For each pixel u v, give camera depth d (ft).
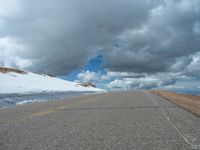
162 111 45.60
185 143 21.34
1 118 40.14
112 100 77.71
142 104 61.00
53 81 466.29
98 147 20.38
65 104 65.82
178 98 84.28
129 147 20.22
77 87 478.18
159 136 24.23
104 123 32.68
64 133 26.43
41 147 20.63
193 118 36.42
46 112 46.96
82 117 38.78
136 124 31.50
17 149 20.12
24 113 46.44
